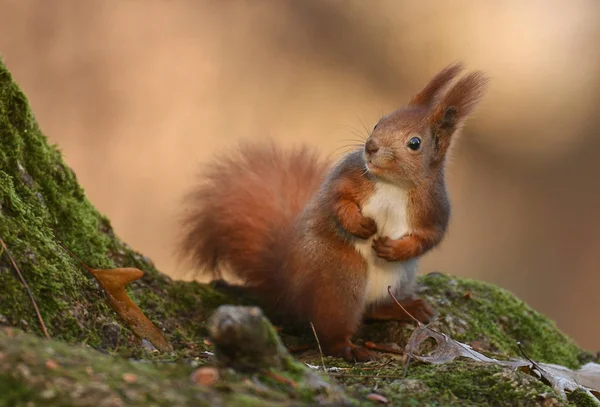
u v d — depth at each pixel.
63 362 5.34
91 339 7.04
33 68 21.09
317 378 5.90
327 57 23.42
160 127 21.19
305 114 22.45
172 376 5.55
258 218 10.63
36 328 6.66
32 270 6.95
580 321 22.52
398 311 9.64
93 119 20.97
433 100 9.55
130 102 21.28
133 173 20.61
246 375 5.72
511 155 23.95
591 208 23.45
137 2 22.30
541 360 10.20
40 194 8.12
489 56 24.33
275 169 11.07
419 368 7.49
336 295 8.98
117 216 20.19
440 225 9.23
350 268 8.99
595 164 24.08
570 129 24.28
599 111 24.39
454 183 23.44
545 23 25.00
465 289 10.77
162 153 20.92
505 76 24.30
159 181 20.61
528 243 23.17
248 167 11.14
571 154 24.17
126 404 5.04
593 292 22.66
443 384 7.00
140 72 21.62
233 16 23.05
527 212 23.56
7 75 8.13
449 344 8.09
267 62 22.69
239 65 22.47
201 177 11.21
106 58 21.56
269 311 10.24
